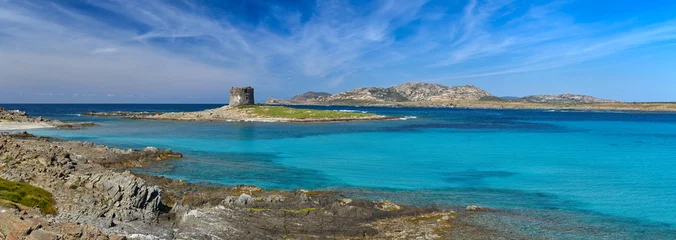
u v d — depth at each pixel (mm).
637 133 66125
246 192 22766
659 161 36562
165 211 18297
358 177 28469
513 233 16516
